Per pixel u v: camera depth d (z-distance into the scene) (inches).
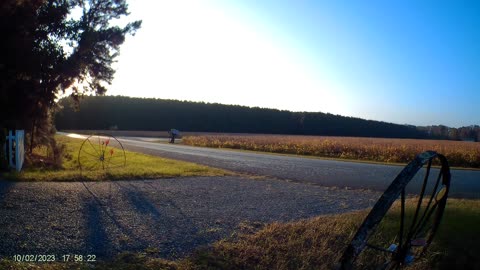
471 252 259.0
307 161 967.6
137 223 278.1
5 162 508.4
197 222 290.0
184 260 214.1
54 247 220.2
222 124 3949.3
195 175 553.0
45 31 665.6
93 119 3501.5
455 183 637.3
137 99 3720.5
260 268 217.2
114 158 776.3
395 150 1197.7
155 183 461.4
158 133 3174.2
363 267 229.3
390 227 285.6
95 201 339.0
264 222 301.4
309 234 269.9
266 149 1512.1
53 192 365.1
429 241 123.7
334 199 422.3
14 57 596.1
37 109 691.4
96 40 714.2
